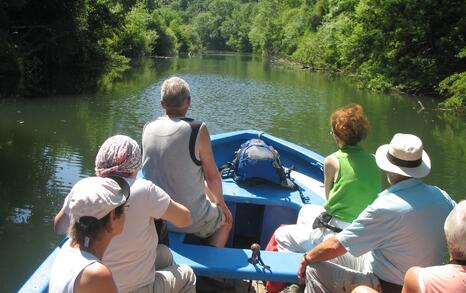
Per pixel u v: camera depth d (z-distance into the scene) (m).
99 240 1.90
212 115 16.38
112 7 32.25
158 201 2.54
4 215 6.71
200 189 3.27
